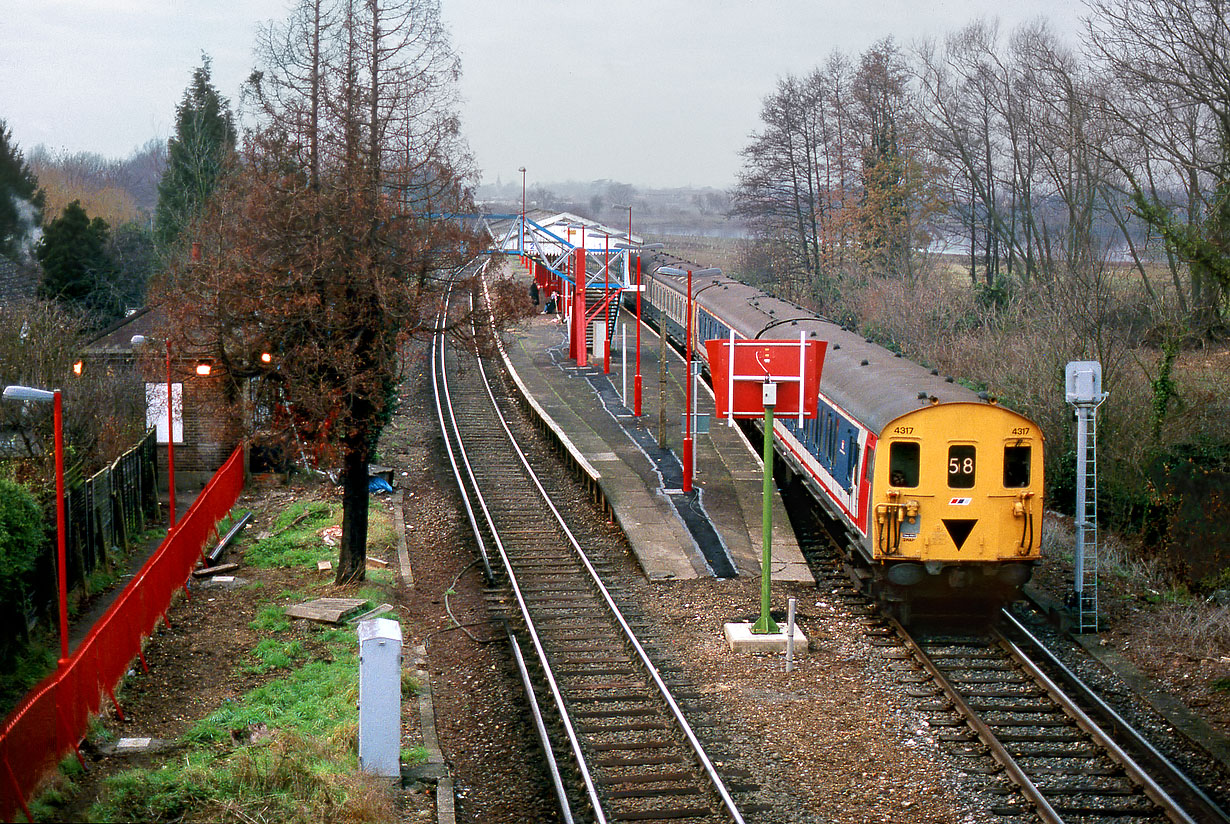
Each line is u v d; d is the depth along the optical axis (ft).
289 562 67.21
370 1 64.54
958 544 54.65
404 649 52.60
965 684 48.24
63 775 34.99
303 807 33.60
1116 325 88.99
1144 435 75.97
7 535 45.70
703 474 87.30
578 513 80.79
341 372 59.21
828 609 59.52
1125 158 104.83
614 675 49.26
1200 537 62.23
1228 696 46.16
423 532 76.59
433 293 63.77
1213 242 73.36
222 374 62.54
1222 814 35.68
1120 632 55.57
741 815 35.17
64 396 77.00
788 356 52.80
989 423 54.29
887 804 36.55
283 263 59.16
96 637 40.81
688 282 131.34
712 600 60.49
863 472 57.62
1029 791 36.65
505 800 37.76
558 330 169.37
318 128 62.75
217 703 44.50
